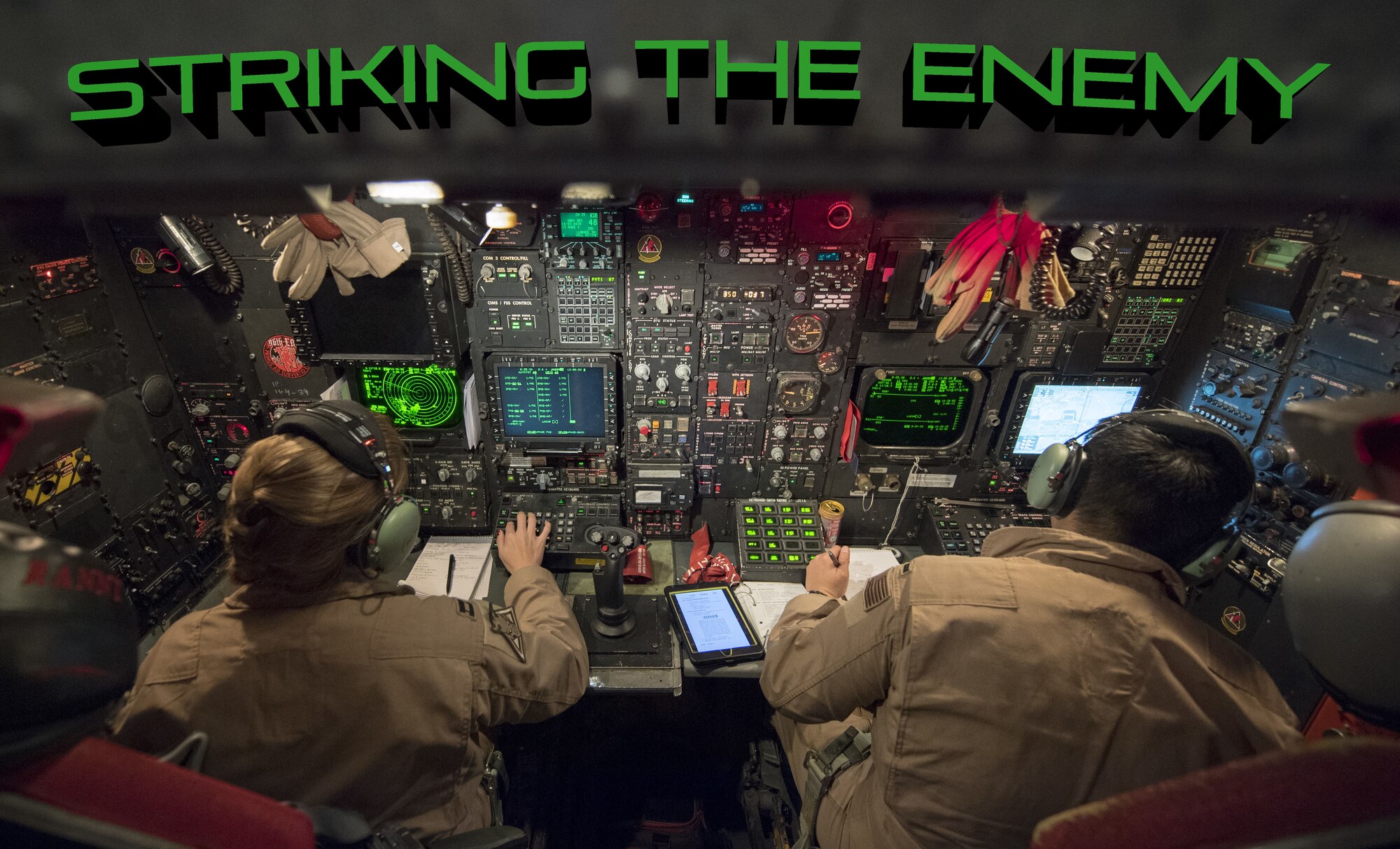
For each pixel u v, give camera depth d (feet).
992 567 4.09
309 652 4.04
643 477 9.59
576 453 9.60
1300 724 7.32
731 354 8.96
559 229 8.05
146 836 1.73
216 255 8.30
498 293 8.50
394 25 1.74
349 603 4.27
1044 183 1.98
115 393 8.20
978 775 3.79
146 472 8.67
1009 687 3.72
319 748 4.05
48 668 1.64
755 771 8.98
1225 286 8.50
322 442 3.96
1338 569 2.27
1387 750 1.51
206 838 1.86
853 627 4.65
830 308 8.68
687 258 8.33
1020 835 3.79
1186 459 3.80
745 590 9.22
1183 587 3.95
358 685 4.07
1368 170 1.86
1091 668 3.63
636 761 9.81
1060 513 4.36
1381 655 2.15
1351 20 1.74
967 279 6.69
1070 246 8.54
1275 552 7.73
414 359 8.92
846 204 7.90
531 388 9.14
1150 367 9.41
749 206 7.96
